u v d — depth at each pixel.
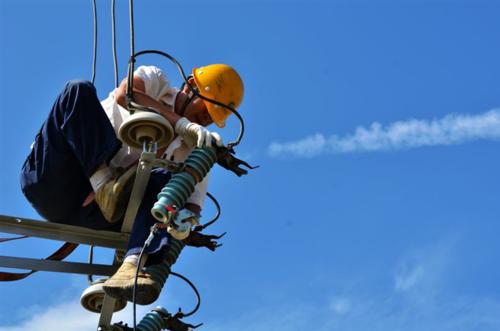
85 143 5.95
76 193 6.35
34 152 6.23
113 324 6.45
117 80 6.75
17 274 6.68
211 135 6.00
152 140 5.84
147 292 5.70
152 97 6.26
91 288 6.54
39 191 6.26
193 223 5.82
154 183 6.20
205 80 6.52
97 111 5.98
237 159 6.09
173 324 6.46
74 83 5.98
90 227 6.48
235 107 6.59
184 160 6.37
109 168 6.19
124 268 5.78
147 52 6.08
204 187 6.54
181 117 6.11
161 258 5.88
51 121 6.07
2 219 6.36
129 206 6.07
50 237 6.45
